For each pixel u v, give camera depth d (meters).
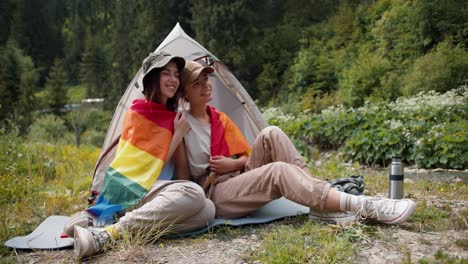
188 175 3.34
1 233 3.29
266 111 14.32
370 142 7.57
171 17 36.59
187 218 2.86
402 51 20.02
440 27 18.58
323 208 2.80
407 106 9.63
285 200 3.62
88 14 74.69
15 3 49.97
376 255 2.32
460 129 7.15
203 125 3.41
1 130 7.13
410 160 7.34
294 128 9.81
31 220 3.84
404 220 2.69
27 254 2.82
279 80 30.45
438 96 11.45
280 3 37.66
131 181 2.94
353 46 25.39
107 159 3.39
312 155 8.49
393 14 21.97
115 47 42.03
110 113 36.75
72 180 5.79
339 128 8.78
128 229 2.74
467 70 15.34
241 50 31.47
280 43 32.88
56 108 38.00
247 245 2.66
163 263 2.46
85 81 57.66
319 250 2.41
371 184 4.76
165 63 3.06
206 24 32.22
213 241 2.77
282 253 2.39
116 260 2.54
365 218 2.75
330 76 24.62
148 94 3.21
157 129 3.08
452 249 2.33
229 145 3.47
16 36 55.38
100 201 3.06
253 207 3.08
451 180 5.44
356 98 18.58
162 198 2.78
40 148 8.19
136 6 42.12
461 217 2.89
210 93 3.38
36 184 5.18
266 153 3.22
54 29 65.81
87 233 2.61
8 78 33.97
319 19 36.62
